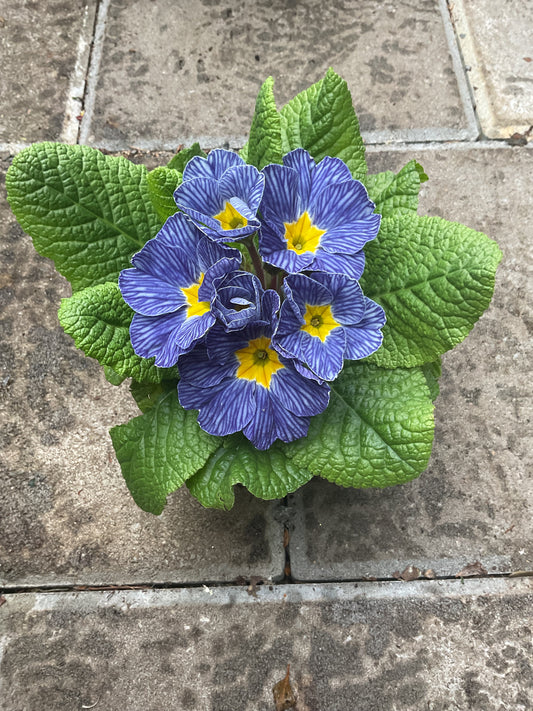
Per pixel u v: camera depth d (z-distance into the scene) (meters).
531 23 0.46
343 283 0.21
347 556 0.33
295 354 0.22
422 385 0.25
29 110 0.43
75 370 0.36
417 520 0.33
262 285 0.24
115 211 0.26
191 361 0.23
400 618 0.31
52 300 0.38
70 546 0.33
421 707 0.29
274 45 0.46
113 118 0.43
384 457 0.25
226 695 0.30
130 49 0.45
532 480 0.34
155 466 0.26
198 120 0.43
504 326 0.37
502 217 0.40
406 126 0.43
